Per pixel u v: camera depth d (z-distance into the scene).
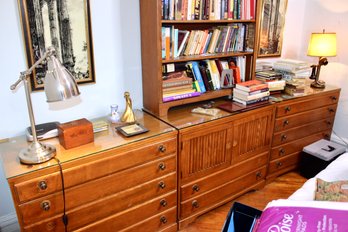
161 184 1.75
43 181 1.30
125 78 2.01
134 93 2.08
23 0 1.51
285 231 0.97
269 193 2.39
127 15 1.88
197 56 2.00
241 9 2.11
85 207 1.48
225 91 2.19
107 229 1.60
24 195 1.27
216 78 2.20
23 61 1.60
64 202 1.40
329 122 2.77
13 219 1.85
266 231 0.99
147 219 1.77
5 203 1.80
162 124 1.80
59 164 1.33
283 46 2.90
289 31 2.89
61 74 1.23
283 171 2.59
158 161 1.69
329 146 2.59
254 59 2.27
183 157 1.81
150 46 1.85
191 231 1.98
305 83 2.71
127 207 1.65
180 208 1.93
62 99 1.23
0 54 1.53
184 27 2.11
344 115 2.82
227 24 2.25
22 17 1.52
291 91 2.41
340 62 2.73
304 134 2.58
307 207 1.06
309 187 1.41
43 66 1.66
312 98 2.47
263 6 2.57
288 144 2.49
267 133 2.27
